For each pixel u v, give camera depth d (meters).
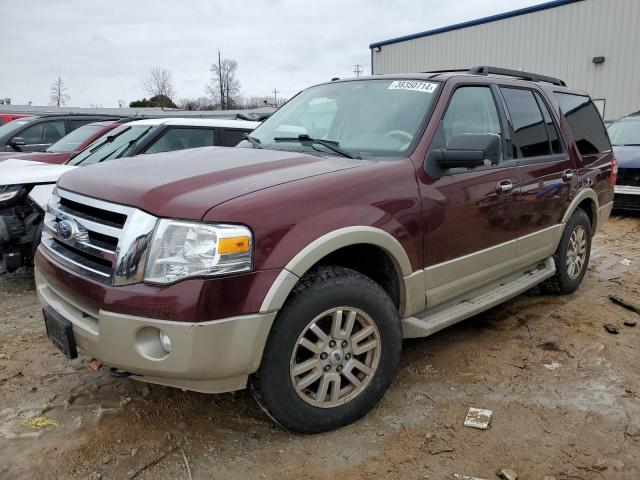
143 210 2.42
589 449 2.65
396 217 2.89
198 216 2.32
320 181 2.69
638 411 2.99
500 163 3.69
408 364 3.56
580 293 5.03
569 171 4.47
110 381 3.31
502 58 21.42
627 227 8.15
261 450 2.64
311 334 2.67
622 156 8.73
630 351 3.77
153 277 2.32
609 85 18.83
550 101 4.50
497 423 2.87
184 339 2.27
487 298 3.73
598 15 18.70
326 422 2.72
